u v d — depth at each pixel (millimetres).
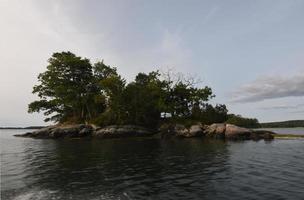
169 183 19438
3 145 53562
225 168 25266
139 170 24719
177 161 30078
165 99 84625
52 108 88875
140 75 94000
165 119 84875
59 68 87500
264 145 47625
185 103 88500
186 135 69812
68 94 84875
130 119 79062
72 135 75562
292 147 43906
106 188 18094
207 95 88062
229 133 65250
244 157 32438
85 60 90812
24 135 91188
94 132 74688
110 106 79500
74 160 31516
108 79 79812
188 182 19688
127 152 39281
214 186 18453
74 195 16484
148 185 18875
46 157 34438
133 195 16453
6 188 18094
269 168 24969
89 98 89438
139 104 78875
